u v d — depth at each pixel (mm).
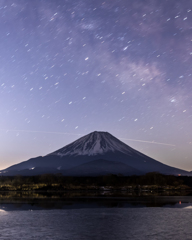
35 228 41062
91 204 68625
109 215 51812
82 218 48750
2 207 63031
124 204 68562
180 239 35188
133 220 46906
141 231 39312
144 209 59406
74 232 38719
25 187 176750
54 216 50781
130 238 35688
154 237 36094
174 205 66438
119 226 42438
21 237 36000
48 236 36594
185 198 86750
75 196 97625
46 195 104375
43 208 61219
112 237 36156
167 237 36062
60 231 39281
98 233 38219
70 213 54031
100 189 176125
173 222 45188
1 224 43812
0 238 35500
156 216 50656
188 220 46781
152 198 87062
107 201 76375
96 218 48781
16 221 46094
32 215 51812
